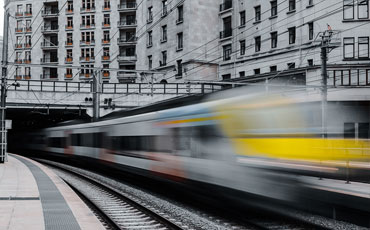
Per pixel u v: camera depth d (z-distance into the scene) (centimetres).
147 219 1034
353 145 1895
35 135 4138
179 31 4562
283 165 922
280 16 3781
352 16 3384
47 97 3812
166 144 1358
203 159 1121
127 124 1778
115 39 6381
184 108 1257
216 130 1070
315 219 978
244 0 4184
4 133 2791
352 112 3266
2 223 878
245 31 4172
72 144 2897
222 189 1040
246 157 972
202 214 1097
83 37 6562
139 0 6297
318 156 986
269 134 942
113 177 2202
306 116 983
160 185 1606
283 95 1002
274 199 909
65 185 1580
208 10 4506
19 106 3741
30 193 1350
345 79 3309
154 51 5038
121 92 3947
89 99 3903
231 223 970
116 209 1188
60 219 924
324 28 3419
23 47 6925
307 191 940
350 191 1060
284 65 3709
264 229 888
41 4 6888
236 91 1053
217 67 4506
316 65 3284
